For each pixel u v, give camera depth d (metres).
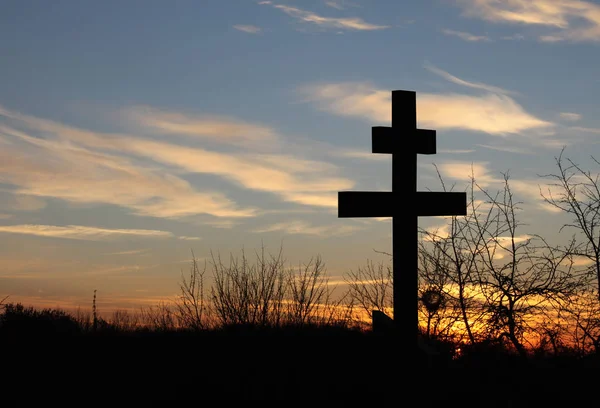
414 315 9.91
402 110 10.22
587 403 8.59
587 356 9.15
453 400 9.02
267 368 10.63
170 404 9.58
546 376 9.20
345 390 9.61
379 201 10.00
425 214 10.13
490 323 9.63
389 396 9.32
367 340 11.25
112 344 12.70
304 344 11.42
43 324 13.71
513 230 9.78
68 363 11.65
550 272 9.45
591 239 9.30
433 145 10.32
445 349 10.14
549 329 9.39
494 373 9.46
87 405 9.64
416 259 10.02
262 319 12.45
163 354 11.67
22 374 11.09
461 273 9.99
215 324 12.77
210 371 10.72
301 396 9.55
